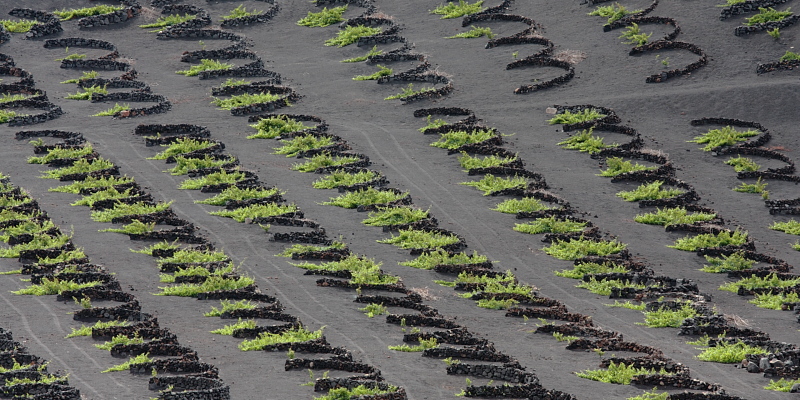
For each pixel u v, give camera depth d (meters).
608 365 156.38
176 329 170.25
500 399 142.12
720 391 144.62
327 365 151.38
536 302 189.62
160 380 141.75
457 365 150.62
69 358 154.62
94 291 184.00
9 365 150.75
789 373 154.12
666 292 196.00
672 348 169.25
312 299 187.75
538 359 160.50
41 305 181.00
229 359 155.62
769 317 187.00
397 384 146.12
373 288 193.38
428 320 174.00
